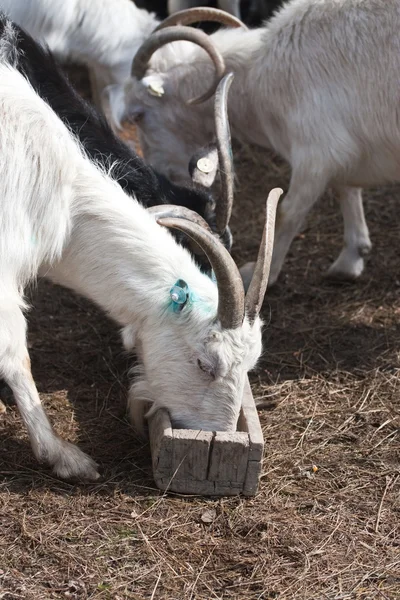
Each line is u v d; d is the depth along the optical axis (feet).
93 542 15.08
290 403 19.90
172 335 16.07
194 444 15.85
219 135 18.17
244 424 16.83
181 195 18.92
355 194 24.36
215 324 15.62
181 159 24.45
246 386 17.99
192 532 15.52
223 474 16.22
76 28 26.18
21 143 16.12
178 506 16.10
